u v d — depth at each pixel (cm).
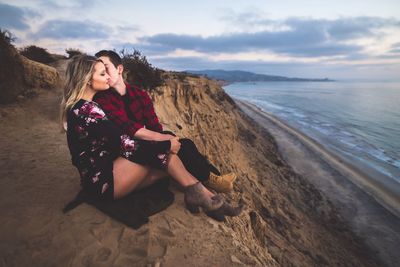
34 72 877
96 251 255
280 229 880
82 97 255
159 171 294
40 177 389
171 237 282
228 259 268
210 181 315
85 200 303
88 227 282
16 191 349
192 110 1273
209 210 303
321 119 5369
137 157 256
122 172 259
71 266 239
